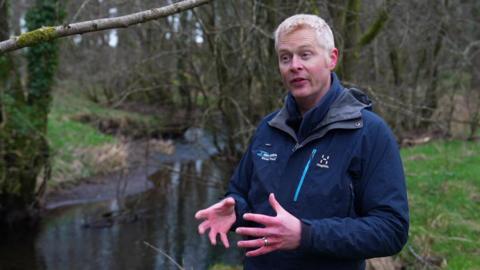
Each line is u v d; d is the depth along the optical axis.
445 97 14.55
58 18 8.02
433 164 9.02
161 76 10.53
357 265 2.05
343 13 7.14
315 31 2.04
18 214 8.98
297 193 2.03
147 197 10.70
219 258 7.22
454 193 7.23
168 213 9.53
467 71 12.10
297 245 1.80
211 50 8.22
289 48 2.05
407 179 8.04
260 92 8.49
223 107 8.95
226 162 9.52
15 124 8.70
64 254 7.55
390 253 1.90
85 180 11.52
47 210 9.72
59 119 14.80
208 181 9.48
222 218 2.18
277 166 2.13
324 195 1.97
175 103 13.25
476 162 9.05
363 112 2.02
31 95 8.89
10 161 8.77
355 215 2.01
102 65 16.52
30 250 7.75
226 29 7.58
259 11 7.58
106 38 16.08
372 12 7.84
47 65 8.83
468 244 5.63
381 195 1.91
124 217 9.28
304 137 2.07
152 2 7.76
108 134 15.54
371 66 11.29
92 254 7.53
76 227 8.82
